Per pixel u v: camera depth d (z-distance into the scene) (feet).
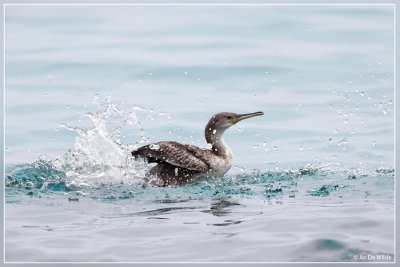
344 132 59.52
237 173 52.39
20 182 47.70
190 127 60.95
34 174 49.39
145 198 43.86
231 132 61.26
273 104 65.00
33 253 32.58
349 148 56.44
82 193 45.19
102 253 32.50
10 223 37.65
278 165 54.08
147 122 61.98
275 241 33.40
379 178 47.06
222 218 37.76
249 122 62.54
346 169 50.72
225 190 45.93
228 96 66.69
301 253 31.86
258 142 59.06
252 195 43.83
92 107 64.64
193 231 35.42
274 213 38.34
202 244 33.32
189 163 49.49
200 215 38.60
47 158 54.80
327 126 60.75
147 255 32.12
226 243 33.40
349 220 36.17
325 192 43.50
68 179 48.26
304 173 50.11
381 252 31.68
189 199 43.21
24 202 42.50
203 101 65.67
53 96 67.00
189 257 31.71
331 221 36.14
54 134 59.98
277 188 45.21
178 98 66.33
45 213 39.75
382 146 56.39
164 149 50.31
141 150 50.70
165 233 35.24
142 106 64.44
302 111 63.62
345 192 43.21
